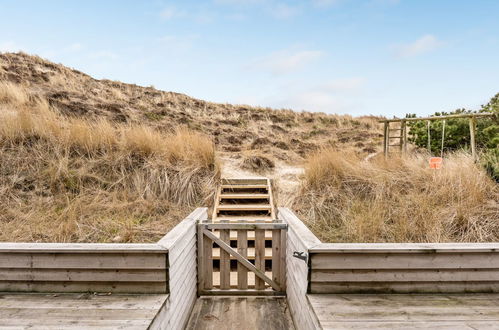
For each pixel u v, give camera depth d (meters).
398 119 7.57
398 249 2.55
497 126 6.60
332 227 4.71
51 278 2.68
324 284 2.59
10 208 4.86
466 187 4.83
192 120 13.95
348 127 16.17
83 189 5.61
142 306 2.44
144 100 16.08
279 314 3.48
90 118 10.59
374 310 2.33
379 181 5.53
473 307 2.38
